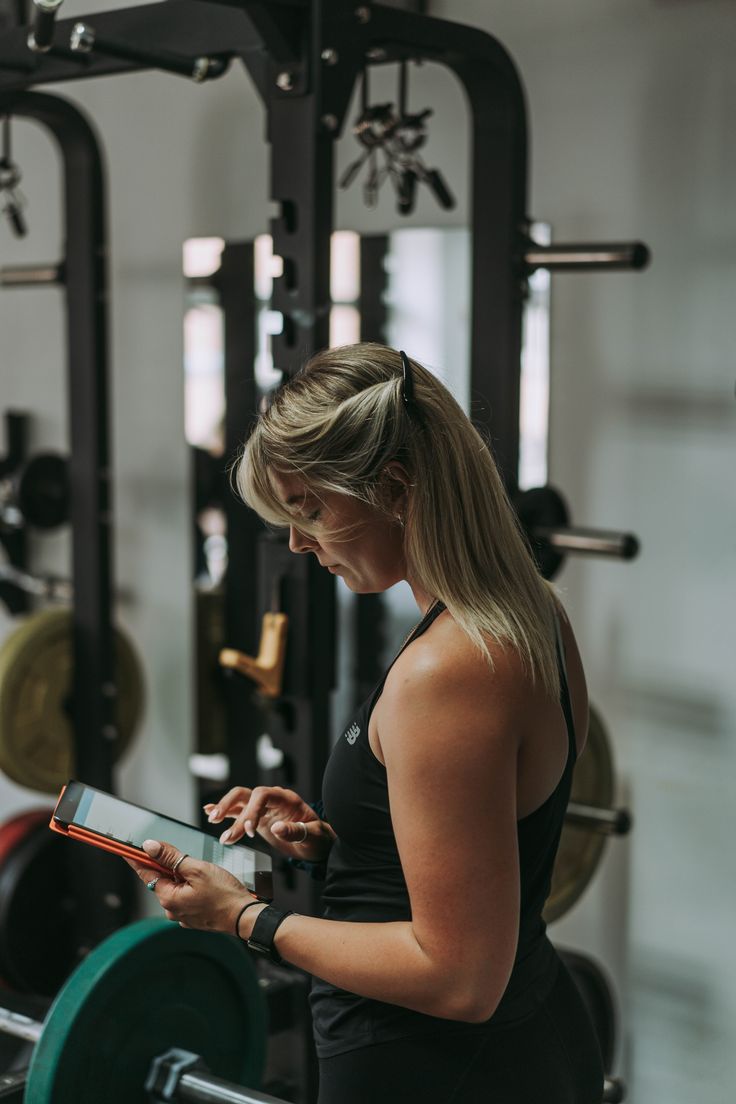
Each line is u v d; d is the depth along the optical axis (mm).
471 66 1868
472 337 1988
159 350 2758
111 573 2555
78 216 2436
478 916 954
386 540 1054
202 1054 1636
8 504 2906
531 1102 1078
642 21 2045
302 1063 1943
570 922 2334
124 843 1143
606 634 2230
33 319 2977
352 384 1024
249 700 2721
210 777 2816
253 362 2604
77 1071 1442
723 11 1963
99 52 1592
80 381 2484
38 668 2600
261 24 1562
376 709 1022
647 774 2213
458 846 953
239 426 2648
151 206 2713
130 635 2922
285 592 1727
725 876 2146
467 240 2275
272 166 1673
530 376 2246
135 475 2855
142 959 1500
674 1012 2229
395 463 1016
